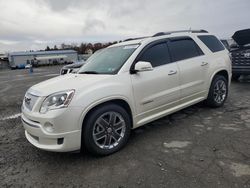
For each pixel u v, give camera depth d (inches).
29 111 137.2
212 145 145.7
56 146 127.3
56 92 130.3
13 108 288.5
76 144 129.6
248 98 256.1
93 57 200.1
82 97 130.1
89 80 143.0
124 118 147.7
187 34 198.2
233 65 350.6
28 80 709.3
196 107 227.0
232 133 162.1
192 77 188.4
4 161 143.7
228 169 117.7
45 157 145.9
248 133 160.2
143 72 157.9
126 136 149.9
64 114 125.0
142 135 169.0
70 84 139.2
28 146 164.4
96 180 117.9
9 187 116.6
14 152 155.6
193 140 155.2
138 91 154.3
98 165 131.9
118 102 149.3
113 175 121.0
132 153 143.0
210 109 219.1
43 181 120.3
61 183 117.6
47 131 127.3
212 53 210.7
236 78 374.9
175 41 185.3
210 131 168.1
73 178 121.1
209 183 107.7
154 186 109.1
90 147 135.3
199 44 202.7
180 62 181.5
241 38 358.3
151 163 129.7
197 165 123.9
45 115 126.9
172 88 173.9
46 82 157.8
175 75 174.9
